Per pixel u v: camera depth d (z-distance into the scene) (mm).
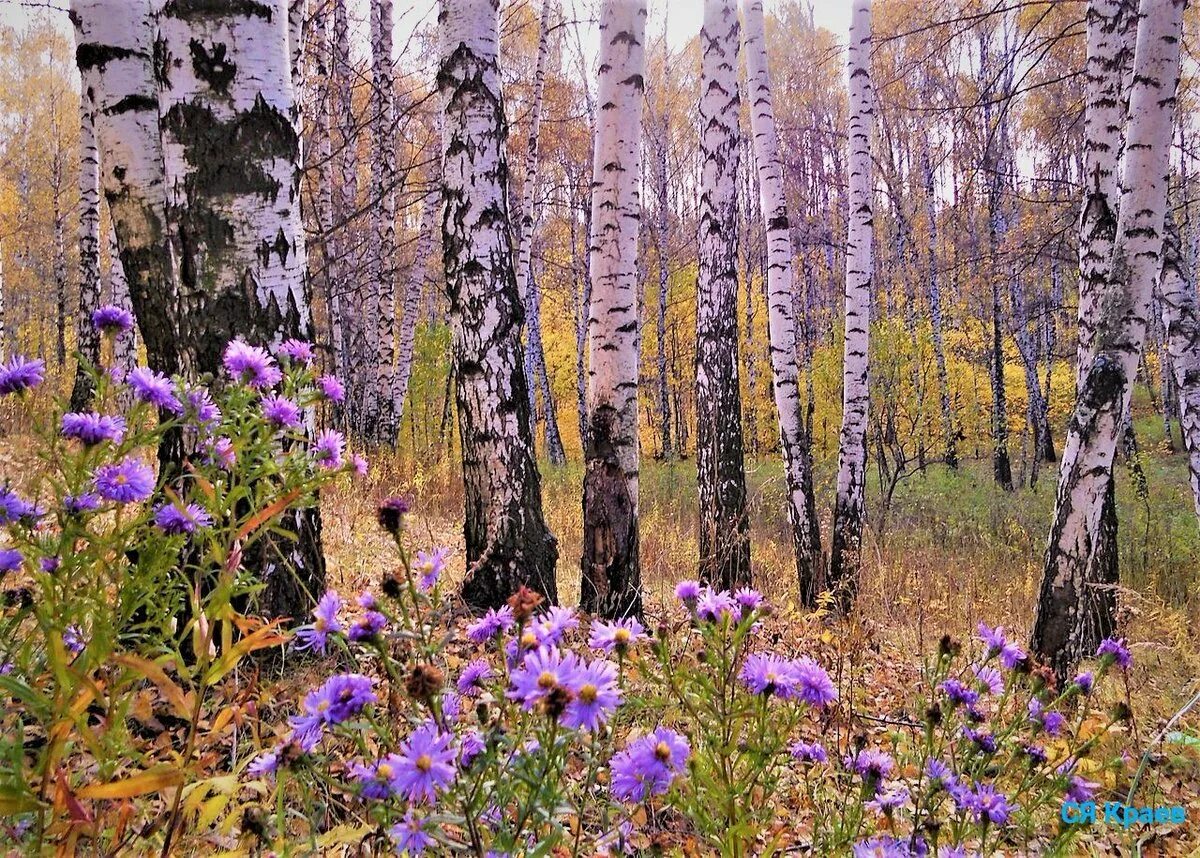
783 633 4055
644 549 7281
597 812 1550
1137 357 4008
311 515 3014
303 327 3061
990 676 1990
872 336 14945
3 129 25781
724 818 1478
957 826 1652
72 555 1349
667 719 1809
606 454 4895
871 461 17453
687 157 24016
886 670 3791
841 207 22641
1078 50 12422
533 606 1341
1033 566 7457
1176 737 2344
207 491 1411
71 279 29312
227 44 2869
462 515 8070
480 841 1198
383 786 1130
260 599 2748
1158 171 3902
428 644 1272
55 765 1079
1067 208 9680
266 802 1656
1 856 1122
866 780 1643
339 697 1228
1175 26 3852
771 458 18859
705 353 6211
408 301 13039
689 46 22891
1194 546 8883
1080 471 4047
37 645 1498
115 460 1497
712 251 6180
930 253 18609
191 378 2764
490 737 1182
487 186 4480
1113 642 2127
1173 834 2344
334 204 13016
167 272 3422
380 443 11750
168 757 1805
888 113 20797
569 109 18391
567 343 24031
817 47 23734
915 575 5848
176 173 2885
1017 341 17578
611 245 4914
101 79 3428
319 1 9789
